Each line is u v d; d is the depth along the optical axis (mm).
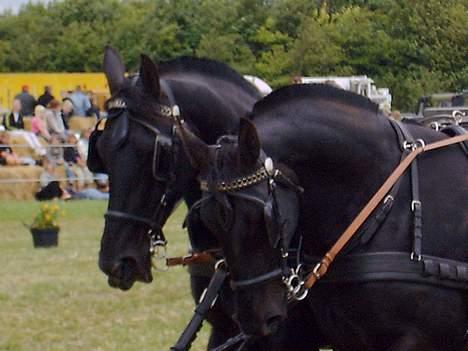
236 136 5617
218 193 5340
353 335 5867
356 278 5746
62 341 10828
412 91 21781
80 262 15930
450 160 6016
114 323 11633
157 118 6605
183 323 11555
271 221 5281
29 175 24094
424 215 5809
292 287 5598
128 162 6559
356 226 5777
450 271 5750
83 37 37938
